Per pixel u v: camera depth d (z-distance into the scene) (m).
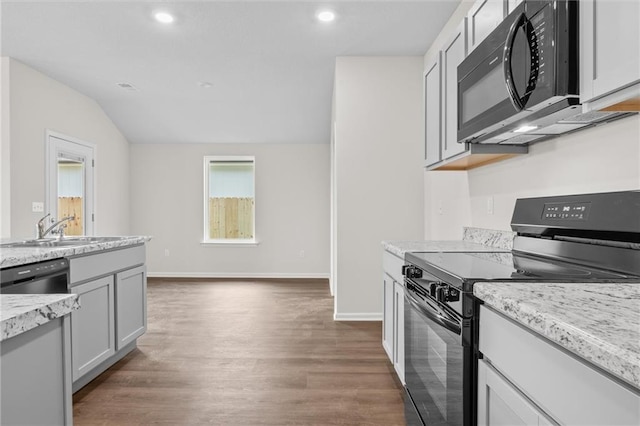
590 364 0.62
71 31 3.02
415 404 1.61
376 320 3.59
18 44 3.25
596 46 0.99
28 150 3.72
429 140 2.44
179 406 2.03
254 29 3.00
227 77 4.00
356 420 1.89
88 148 4.71
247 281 5.65
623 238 1.17
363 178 3.57
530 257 1.59
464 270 1.23
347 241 3.59
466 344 1.04
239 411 1.98
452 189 2.86
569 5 1.06
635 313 0.72
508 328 0.86
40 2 2.61
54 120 4.08
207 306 4.16
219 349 2.86
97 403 2.07
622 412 0.54
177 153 6.02
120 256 2.57
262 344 2.97
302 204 6.02
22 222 3.65
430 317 1.31
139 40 3.18
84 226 4.65
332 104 4.50
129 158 5.96
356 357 2.70
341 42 3.24
